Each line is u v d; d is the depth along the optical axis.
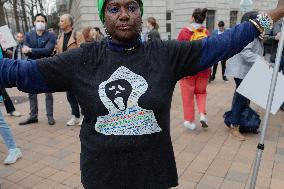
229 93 7.76
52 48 5.32
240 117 4.64
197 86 4.89
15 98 8.20
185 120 5.04
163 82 1.48
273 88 2.21
